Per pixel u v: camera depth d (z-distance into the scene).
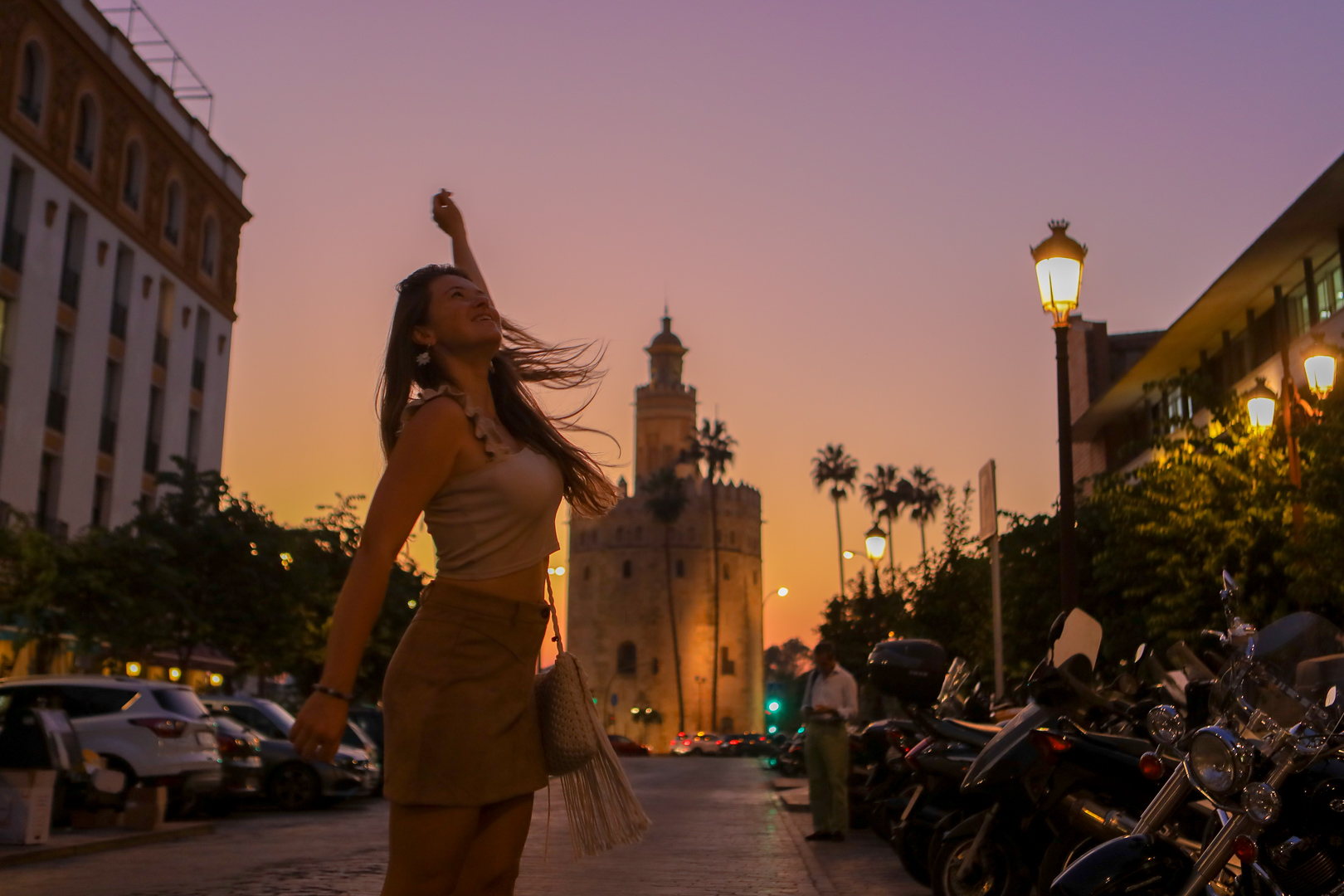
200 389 41.00
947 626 28.94
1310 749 3.73
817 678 13.02
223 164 42.41
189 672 36.66
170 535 27.17
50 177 31.86
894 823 8.41
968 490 30.02
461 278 2.75
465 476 2.46
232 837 13.02
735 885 8.81
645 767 48.97
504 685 2.44
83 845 11.00
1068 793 5.78
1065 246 12.48
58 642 26.14
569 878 9.26
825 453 93.25
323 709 2.23
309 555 29.73
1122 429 45.88
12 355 30.34
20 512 25.11
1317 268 30.42
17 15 30.36
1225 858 3.64
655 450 126.19
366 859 10.52
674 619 107.75
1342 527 13.68
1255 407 15.62
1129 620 19.48
